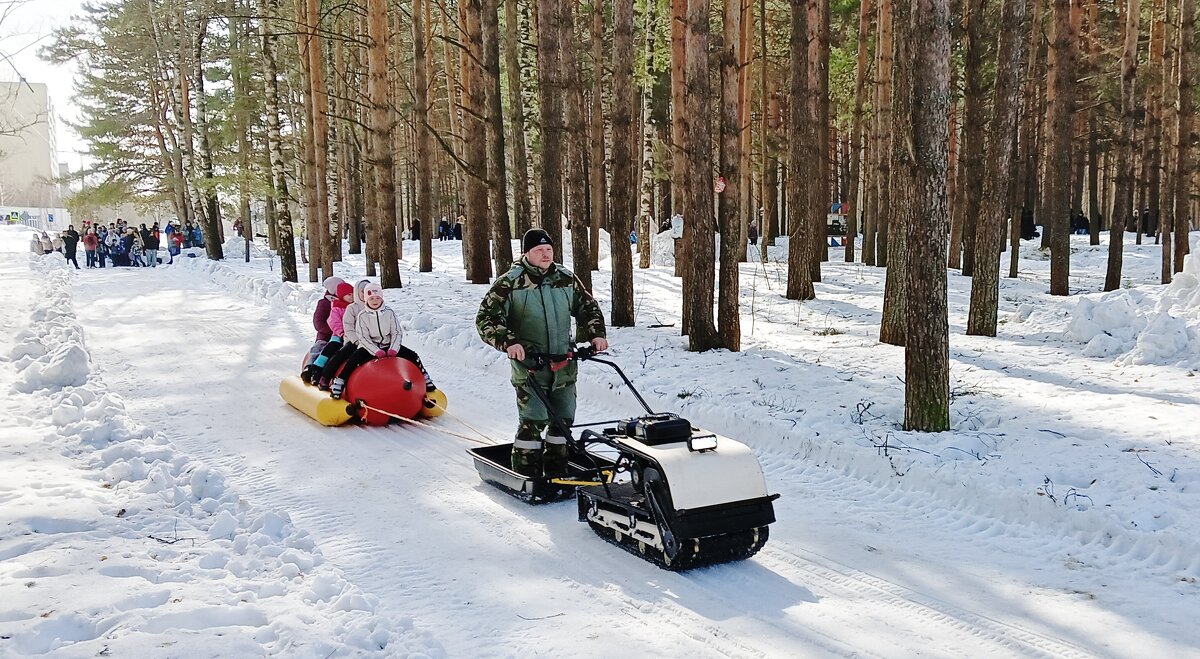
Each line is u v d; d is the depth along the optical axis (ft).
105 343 46.26
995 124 40.81
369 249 77.25
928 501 21.01
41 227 284.20
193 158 111.34
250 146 116.06
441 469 24.62
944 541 18.56
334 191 81.51
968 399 28.71
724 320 39.34
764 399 29.58
